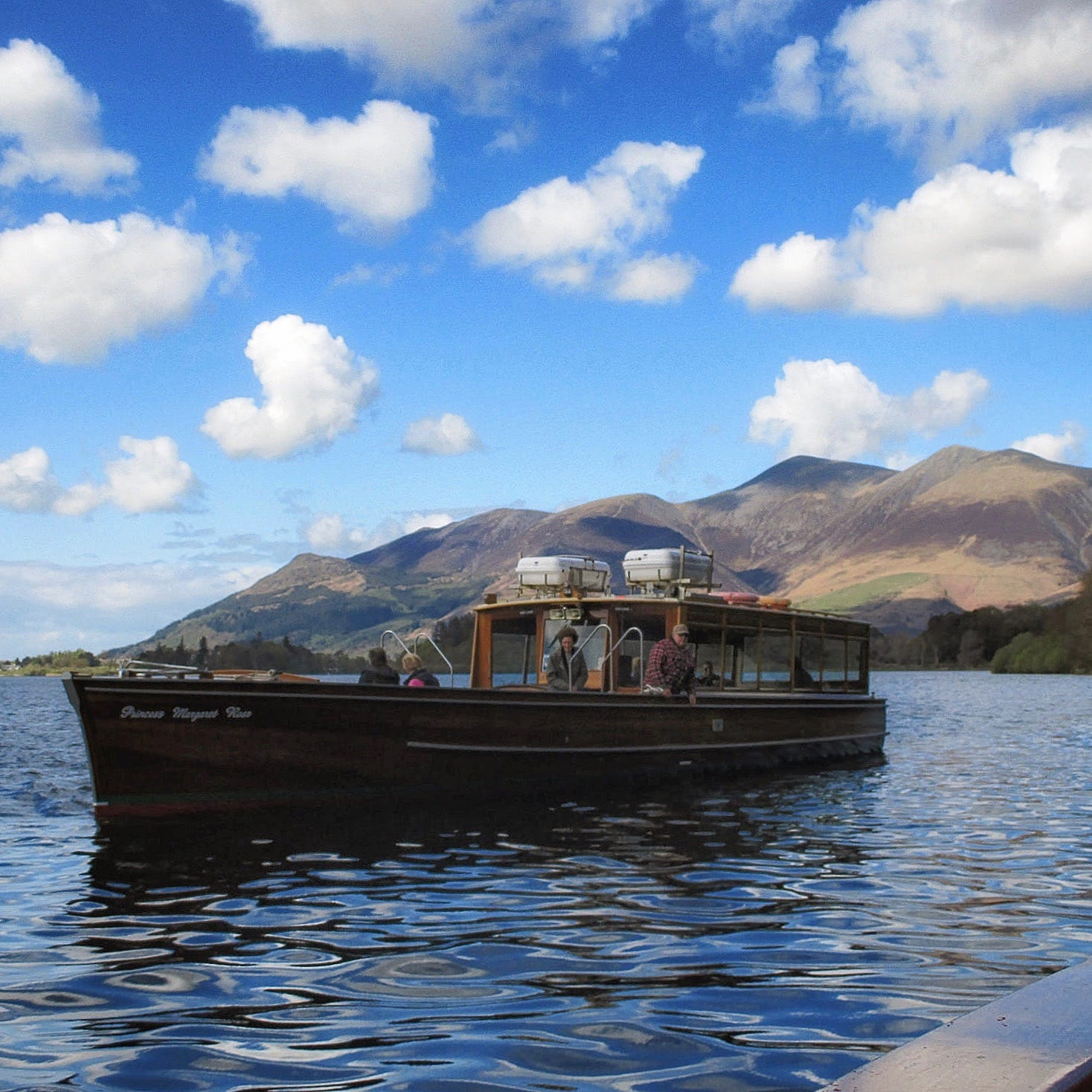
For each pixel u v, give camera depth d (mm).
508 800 17000
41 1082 5605
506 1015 6766
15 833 14352
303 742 15562
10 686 138375
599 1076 5684
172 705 14734
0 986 7484
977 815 16609
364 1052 6078
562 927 9156
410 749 16391
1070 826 15391
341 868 11805
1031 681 142500
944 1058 2090
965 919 9477
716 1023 6586
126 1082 5602
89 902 10203
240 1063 5891
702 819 15625
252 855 12531
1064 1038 2172
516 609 22453
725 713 21344
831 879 11297
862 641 27562
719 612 22000
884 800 18266
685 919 9430
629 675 21281
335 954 8297
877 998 7102
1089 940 8758
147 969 7891
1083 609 159125
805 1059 5945
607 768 18812
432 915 9609
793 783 20609
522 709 17516
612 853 12766
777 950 8383
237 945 8578
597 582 22953
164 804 14984
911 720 48469
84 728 14406
